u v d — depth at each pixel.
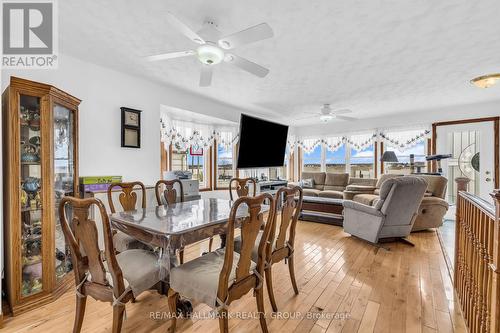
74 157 2.41
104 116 3.07
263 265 1.65
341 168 6.71
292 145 7.28
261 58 2.79
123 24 2.13
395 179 3.08
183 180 3.79
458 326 1.74
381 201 3.17
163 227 1.64
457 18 2.01
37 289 2.00
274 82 3.60
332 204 4.49
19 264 1.87
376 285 2.31
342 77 3.38
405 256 3.03
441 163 5.23
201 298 1.46
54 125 2.17
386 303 2.02
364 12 1.94
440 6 1.85
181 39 2.39
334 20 2.04
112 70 3.14
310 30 2.20
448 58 2.77
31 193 2.02
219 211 2.16
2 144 1.87
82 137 2.87
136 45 2.51
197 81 3.58
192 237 1.62
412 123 5.59
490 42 2.39
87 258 1.54
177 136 4.70
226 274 1.38
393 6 1.86
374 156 6.12
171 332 1.62
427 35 2.27
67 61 2.72
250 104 4.89
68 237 1.48
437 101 4.64
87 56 2.77
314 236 3.81
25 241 1.99
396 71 3.16
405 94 4.19
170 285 1.61
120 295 1.41
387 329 1.71
